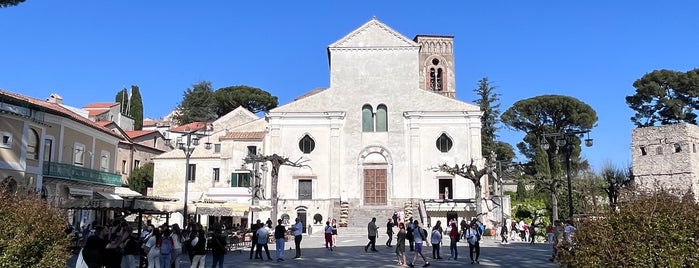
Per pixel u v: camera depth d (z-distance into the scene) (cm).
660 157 7181
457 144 5691
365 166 5734
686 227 1227
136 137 6938
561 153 9275
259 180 5566
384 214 5438
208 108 10625
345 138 5784
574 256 1339
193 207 3481
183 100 10888
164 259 1867
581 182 6481
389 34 5984
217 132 6222
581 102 9500
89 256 1326
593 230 1323
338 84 5900
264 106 10631
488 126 9056
